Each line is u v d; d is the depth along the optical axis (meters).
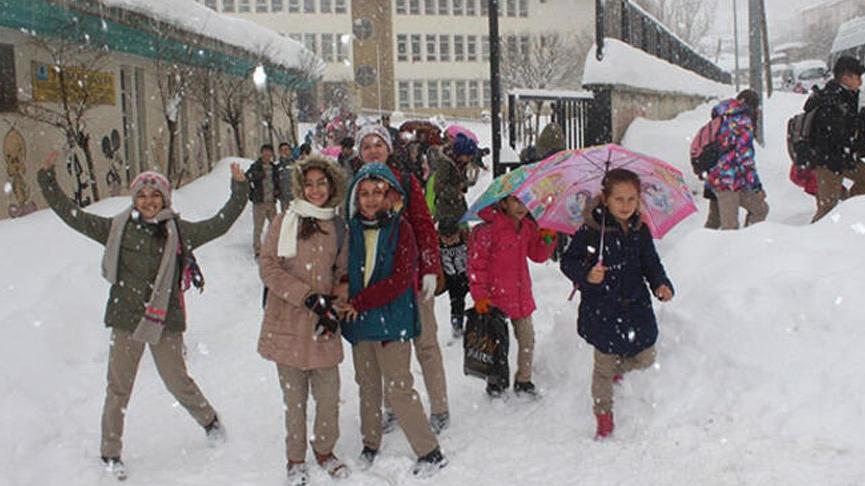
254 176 12.38
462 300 7.24
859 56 20.75
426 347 5.32
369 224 4.68
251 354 7.34
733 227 8.42
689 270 5.82
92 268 8.70
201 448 5.27
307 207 4.64
